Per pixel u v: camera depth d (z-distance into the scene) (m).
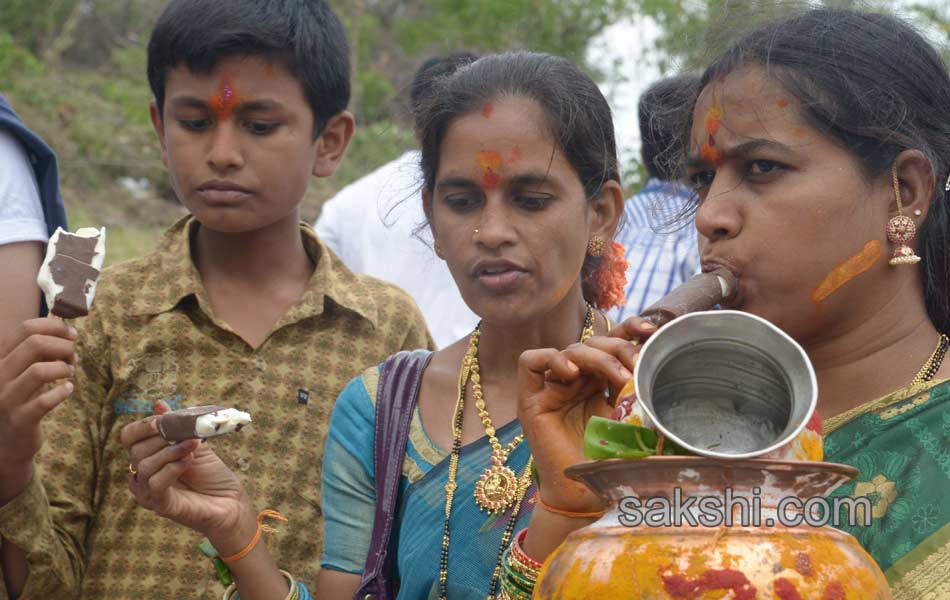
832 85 2.11
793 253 2.10
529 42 9.02
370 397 2.95
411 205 5.20
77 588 3.36
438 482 2.74
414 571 2.68
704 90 2.24
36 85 11.15
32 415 2.79
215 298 3.67
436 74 3.74
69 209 9.88
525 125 2.78
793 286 2.11
